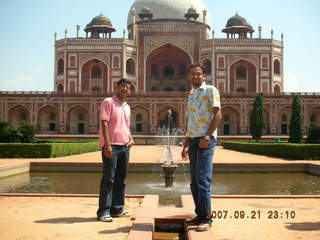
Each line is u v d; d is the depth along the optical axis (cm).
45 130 2578
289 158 1130
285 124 2569
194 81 318
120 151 332
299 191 616
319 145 1084
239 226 298
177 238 286
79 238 261
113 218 327
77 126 2588
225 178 779
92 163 866
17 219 314
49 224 298
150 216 316
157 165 855
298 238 264
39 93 2522
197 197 302
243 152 1504
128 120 347
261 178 779
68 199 408
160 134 2634
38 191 610
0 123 1280
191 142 310
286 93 2519
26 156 1069
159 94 2545
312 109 2492
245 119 2541
